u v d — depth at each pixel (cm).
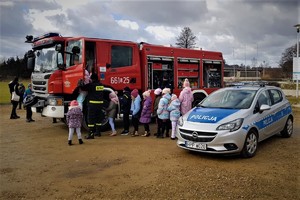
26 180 555
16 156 724
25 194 490
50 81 999
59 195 484
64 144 848
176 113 890
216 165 628
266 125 759
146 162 655
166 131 944
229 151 651
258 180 536
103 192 492
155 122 1264
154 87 1176
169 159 676
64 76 1008
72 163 659
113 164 646
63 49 1024
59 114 988
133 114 955
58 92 1011
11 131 1073
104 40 1022
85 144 842
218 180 538
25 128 1136
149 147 794
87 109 955
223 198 462
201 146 666
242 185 513
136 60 1113
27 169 620
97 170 607
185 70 1297
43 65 1084
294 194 476
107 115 1045
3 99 2538
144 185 519
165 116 909
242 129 664
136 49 1112
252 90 800
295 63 2398
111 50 1043
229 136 648
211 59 1416
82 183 535
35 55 1149
